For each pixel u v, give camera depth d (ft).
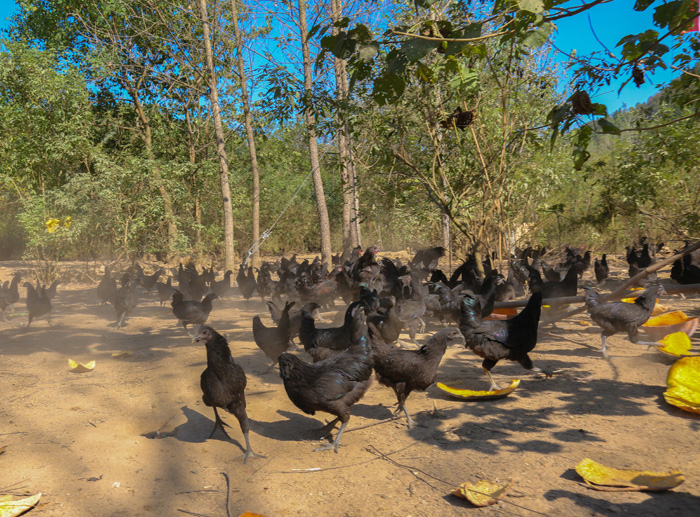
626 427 15.83
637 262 44.16
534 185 48.34
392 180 41.81
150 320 39.68
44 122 74.64
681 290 27.94
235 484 13.19
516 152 36.83
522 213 47.91
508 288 32.65
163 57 94.27
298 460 14.69
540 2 11.64
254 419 18.19
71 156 76.28
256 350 28.09
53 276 70.33
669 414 16.78
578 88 14.23
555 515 11.20
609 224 67.97
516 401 18.90
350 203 60.64
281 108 35.14
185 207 89.35
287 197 123.13
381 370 17.46
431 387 21.34
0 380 22.66
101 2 89.61
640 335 28.14
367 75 14.15
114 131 94.84
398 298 28.12
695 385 17.67
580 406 17.92
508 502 11.80
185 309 31.32
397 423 17.35
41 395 20.45
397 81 13.92
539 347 27.02
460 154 37.09
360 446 15.57
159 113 101.45
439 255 50.72
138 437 16.43
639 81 13.26
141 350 28.66
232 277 68.13
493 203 34.27
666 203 54.39
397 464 14.14
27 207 70.28
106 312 44.32
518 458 14.05
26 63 72.28
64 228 67.77
